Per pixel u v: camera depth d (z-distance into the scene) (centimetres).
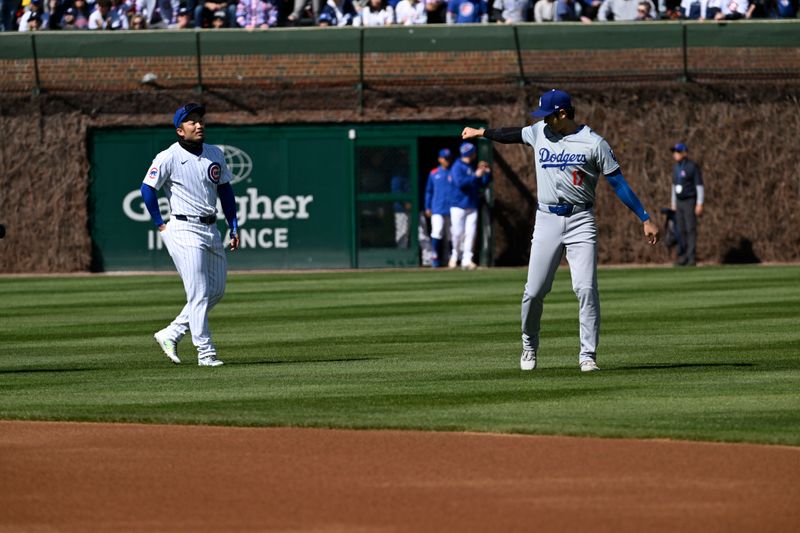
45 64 9369
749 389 3425
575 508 2214
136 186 9406
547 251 3609
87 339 4850
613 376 3672
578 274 3644
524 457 2603
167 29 9419
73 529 2123
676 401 3247
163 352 4409
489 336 4769
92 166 9412
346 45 9388
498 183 9369
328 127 9425
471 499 2281
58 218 9375
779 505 2222
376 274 8456
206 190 3928
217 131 9431
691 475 2438
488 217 9344
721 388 3444
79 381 3725
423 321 5322
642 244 9388
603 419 2991
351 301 6319
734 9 9700
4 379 3797
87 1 9962
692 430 2839
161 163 3884
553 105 3497
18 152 9375
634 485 2367
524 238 9369
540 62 9400
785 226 9431
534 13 9856
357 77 9400
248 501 2288
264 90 9381
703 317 5297
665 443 2723
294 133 9425
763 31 9419
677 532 2067
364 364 4028
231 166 9438
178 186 3909
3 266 9400
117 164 9412
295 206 9444
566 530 2083
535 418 3011
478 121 9406
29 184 9369
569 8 9719
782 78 9450
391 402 3278
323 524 2138
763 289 6694
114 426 2978
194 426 2970
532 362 3816
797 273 7975
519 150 9344
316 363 4066
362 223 9456
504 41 9381
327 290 7056
